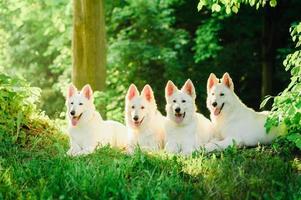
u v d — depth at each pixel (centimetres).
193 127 628
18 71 1234
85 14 838
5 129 641
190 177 550
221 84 642
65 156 581
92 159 576
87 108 623
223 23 1090
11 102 660
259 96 1166
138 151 573
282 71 1098
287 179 545
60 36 1096
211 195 518
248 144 641
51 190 515
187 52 1120
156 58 1027
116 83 1051
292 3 1052
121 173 536
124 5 1070
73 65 851
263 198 522
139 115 623
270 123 590
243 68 1148
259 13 1093
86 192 511
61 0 935
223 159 578
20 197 506
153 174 545
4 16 1190
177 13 1152
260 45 1141
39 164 562
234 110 643
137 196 510
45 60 1245
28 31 1230
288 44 1046
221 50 1121
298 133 577
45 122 689
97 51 845
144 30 1070
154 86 1059
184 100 623
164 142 642
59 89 1143
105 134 635
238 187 529
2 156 594
